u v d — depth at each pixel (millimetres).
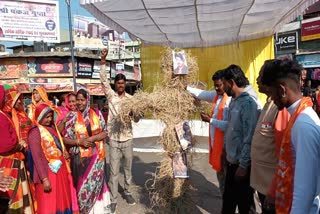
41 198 3521
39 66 16328
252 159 2838
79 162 3992
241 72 3338
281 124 2418
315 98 6254
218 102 4156
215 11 5293
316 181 1688
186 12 5363
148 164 6973
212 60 7375
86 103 4121
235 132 3285
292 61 1929
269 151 2660
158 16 5648
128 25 6367
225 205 3494
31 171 3609
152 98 3805
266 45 7035
